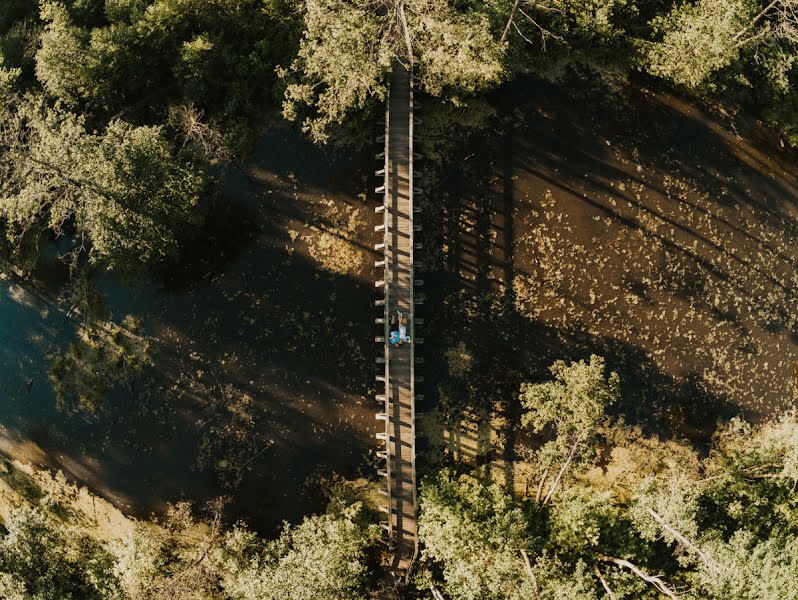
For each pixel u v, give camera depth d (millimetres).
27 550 34406
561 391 33688
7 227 37344
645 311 38906
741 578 29594
